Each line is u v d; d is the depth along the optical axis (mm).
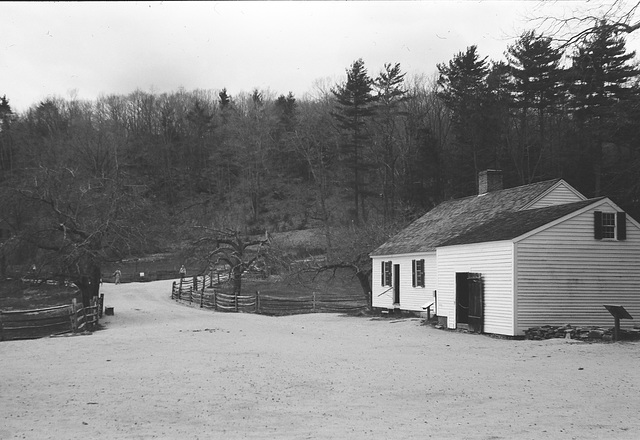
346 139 74750
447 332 26484
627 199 38406
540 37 19922
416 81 78812
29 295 47438
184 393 13219
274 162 90750
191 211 80188
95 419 10867
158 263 78375
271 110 98062
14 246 33719
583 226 24328
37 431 10000
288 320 34375
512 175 58406
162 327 30078
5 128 79500
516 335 23312
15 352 20625
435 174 64625
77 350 20984
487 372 15781
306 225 81312
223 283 58031
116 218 34688
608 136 34469
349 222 67438
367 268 44562
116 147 70375
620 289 24531
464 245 26719
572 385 13852
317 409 11656
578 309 24062
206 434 9758
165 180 89938
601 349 19547
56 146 70375
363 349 21000
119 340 23969
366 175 76000
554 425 10242
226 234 50281
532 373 15531
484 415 11047
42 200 33469
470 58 62625
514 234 23891
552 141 55719
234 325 31062
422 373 15719
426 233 36125
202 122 100625
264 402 12305
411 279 35219
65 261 33250
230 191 89938
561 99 50656
